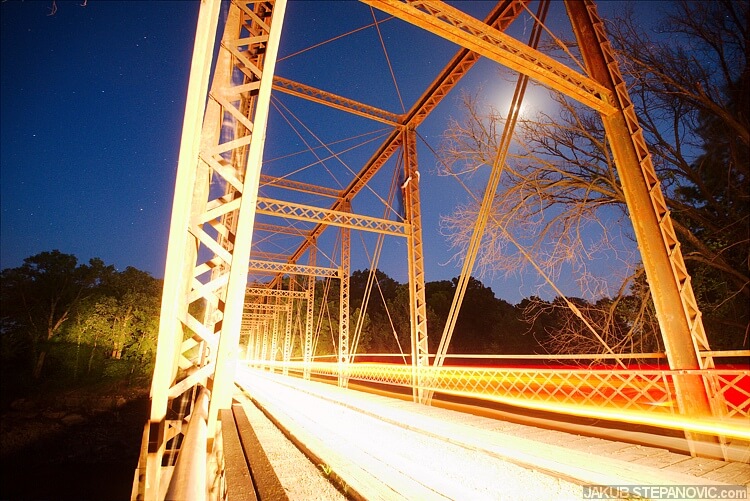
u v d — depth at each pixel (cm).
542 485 283
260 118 202
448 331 795
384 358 3862
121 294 4538
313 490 272
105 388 3597
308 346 2152
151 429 163
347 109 980
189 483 99
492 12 654
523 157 876
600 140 827
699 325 434
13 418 2923
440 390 771
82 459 2730
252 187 198
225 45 216
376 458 358
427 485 279
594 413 485
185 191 169
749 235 706
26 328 3859
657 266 473
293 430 488
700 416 398
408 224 938
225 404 260
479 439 419
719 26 776
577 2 601
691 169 812
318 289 4716
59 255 4256
